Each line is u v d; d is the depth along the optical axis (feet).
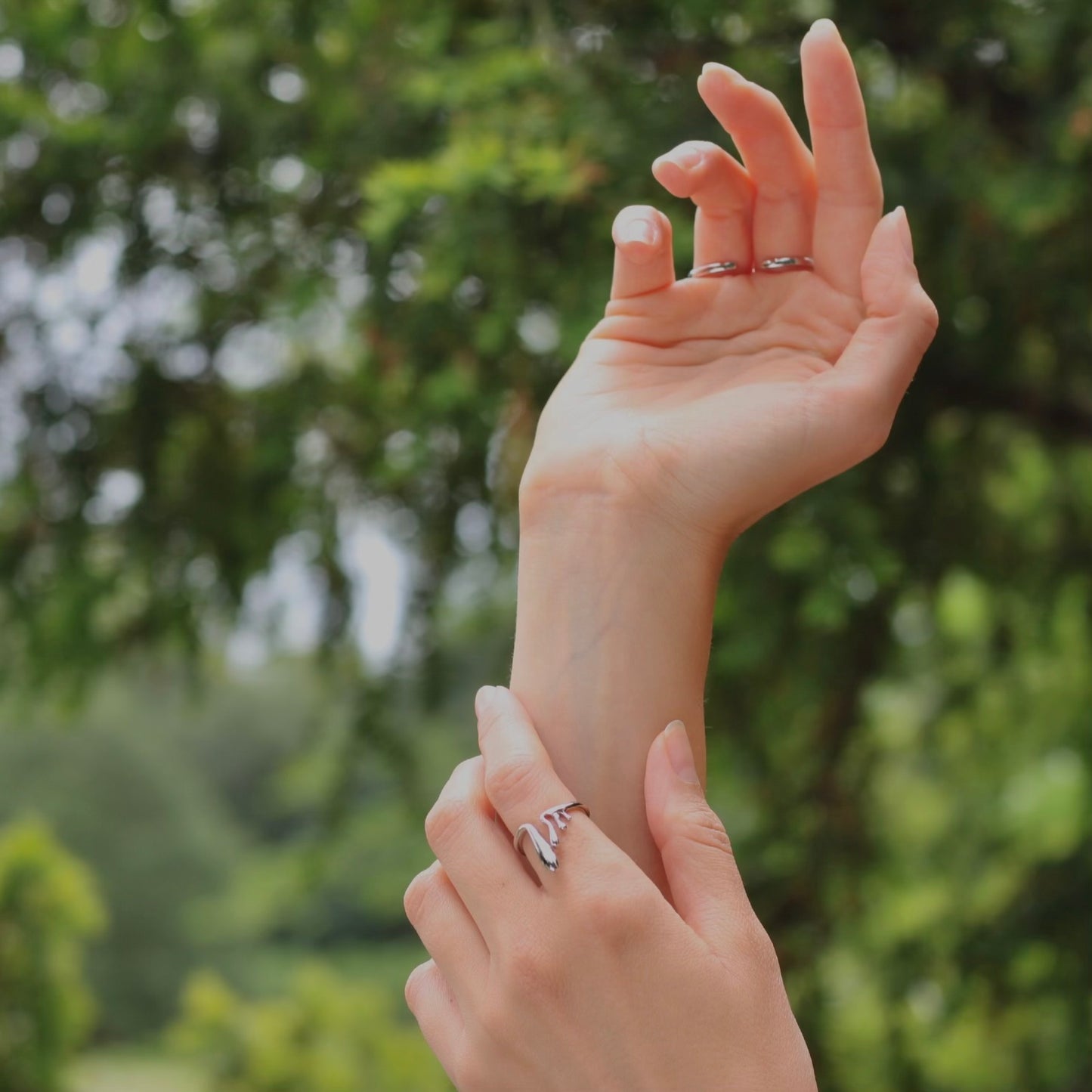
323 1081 15.21
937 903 11.66
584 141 6.20
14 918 12.21
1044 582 10.64
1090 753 11.61
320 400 9.03
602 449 3.37
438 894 3.22
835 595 6.62
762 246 3.54
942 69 7.43
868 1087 10.46
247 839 69.26
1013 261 7.39
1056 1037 10.94
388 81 7.53
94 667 10.05
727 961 2.93
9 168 8.54
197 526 9.75
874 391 3.26
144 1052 56.85
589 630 3.30
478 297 6.68
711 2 6.63
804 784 10.21
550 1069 2.96
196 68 8.19
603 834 3.08
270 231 8.05
